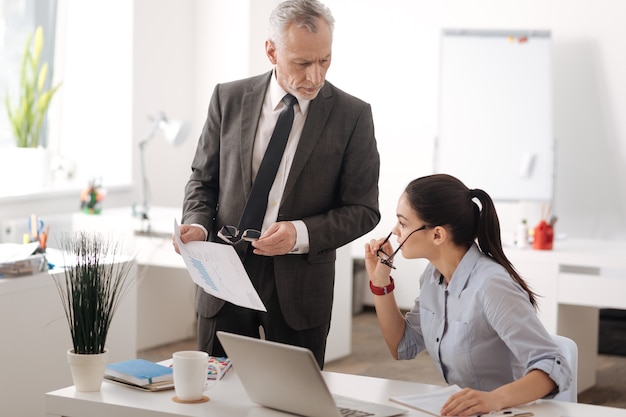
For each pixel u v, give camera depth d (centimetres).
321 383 179
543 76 604
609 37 607
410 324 243
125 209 543
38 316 325
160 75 617
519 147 606
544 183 603
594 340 475
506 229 604
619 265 420
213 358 232
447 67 617
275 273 248
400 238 225
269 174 250
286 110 251
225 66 634
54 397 203
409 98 654
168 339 550
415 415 193
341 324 520
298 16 235
